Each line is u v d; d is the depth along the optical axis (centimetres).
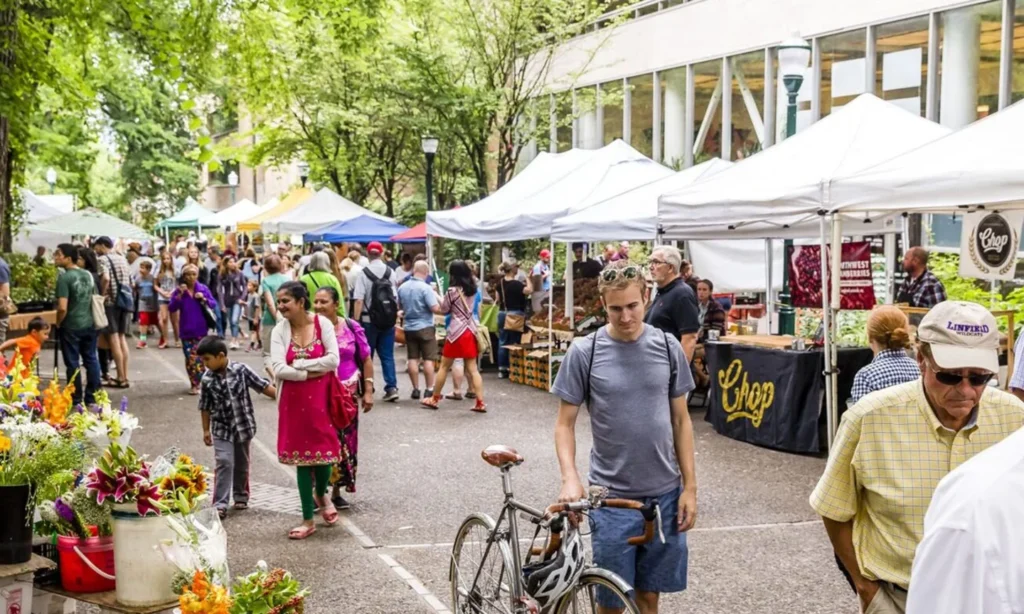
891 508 344
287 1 1433
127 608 417
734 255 1891
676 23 2733
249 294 2266
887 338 600
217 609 380
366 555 718
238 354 2123
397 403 1443
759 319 1889
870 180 905
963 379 322
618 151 1694
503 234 1631
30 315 1416
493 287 1898
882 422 346
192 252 2272
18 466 418
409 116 2619
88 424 463
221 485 823
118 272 1557
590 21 2509
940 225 1897
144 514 418
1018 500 165
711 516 818
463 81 2555
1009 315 1066
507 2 2453
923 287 1192
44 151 2466
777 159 1105
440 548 734
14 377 469
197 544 409
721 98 2608
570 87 2678
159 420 1273
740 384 1141
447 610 604
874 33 2156
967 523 167
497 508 848
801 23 2330
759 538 756
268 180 6016
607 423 460
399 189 3441
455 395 1474
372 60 2542
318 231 2511
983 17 1923
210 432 830
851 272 1048
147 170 5159
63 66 1562
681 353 469
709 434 1181
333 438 758
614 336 467
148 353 2077
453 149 2823
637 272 463
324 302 838
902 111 1124
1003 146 824
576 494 444
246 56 1470
